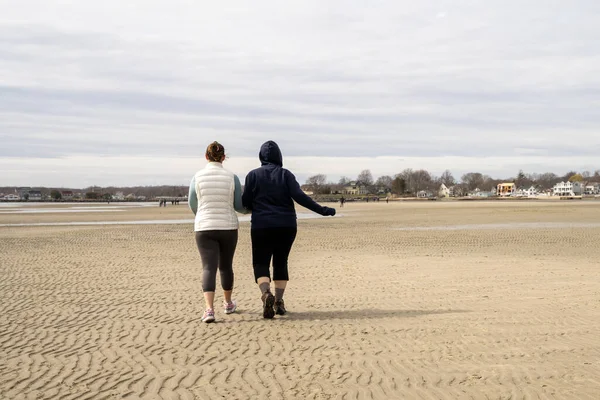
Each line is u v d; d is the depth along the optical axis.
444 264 14.12
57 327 7.11
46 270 12.95
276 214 7.46
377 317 7.66
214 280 7.50
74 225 35.97
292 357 5.72
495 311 8.03
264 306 7.42
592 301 8.80
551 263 14.23
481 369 5.28
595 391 4.65
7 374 5.18
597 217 43.44
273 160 7.79
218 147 7.75
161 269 13.19
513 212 56.31
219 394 4.66
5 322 7.39
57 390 4.75
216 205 7.52
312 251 17.97
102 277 11.81
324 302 8.88
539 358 5.63
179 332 6.83
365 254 16.92
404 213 56.75
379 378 5.04
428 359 5.62
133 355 5.82
